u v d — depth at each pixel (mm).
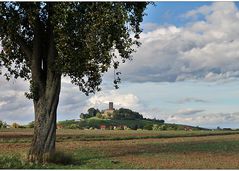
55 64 32344
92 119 187625
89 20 30844
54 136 34031
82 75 34781
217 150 46062
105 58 31766
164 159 35906
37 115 33844
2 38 36000
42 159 33031
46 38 34438
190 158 36875
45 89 33938
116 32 31828
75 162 33656
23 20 34719
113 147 51438
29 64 38000
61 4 30125
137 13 33500
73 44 31266
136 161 34281
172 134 89562
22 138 64875
